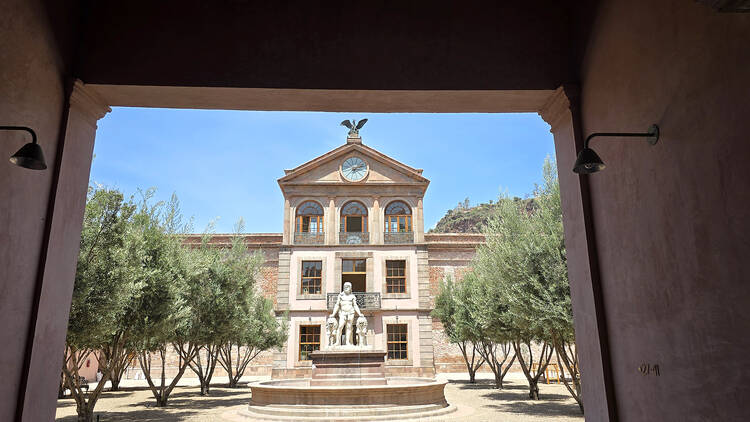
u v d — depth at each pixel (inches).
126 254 386.9
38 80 164.9
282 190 1141.1
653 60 137.5
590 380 177.3
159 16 198.2
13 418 152.2
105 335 410.9
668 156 130.3
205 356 1259.2
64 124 180.4
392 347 1056.2
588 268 177.9
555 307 415.2
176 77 191.2
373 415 468.1
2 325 147.5
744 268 101.5
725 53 106.6
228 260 713.0
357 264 1110.4
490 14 204.4
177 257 564.7
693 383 120.1
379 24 201.9
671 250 129.5
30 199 160.7
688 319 122.0
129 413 558.9
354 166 1146.7
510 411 539.2
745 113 100.4
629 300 153.0
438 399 539.2
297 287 1072.2
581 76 191.3
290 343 1039.6
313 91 195.0
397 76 195.5
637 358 148.2
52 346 172.7
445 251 1242.0
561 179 204.5
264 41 198.1
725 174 107.0
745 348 101.5
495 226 529.3
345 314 601.0
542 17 204.8
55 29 175.0
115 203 381.4
